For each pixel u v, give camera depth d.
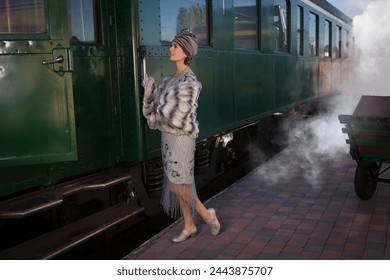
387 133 4.78
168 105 3.70
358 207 5.07
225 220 4.76
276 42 8.32
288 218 4.79
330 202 5.27
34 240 3.58
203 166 5.59
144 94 4.07
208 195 6.45
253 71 7.04
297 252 3.96
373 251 3.95
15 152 3.31
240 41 6.70
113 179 4.01
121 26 4.16
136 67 4.16
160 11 4.54
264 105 7.62
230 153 6.87
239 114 6.51
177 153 3.89
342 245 4.09
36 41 3.29
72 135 3.39
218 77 5.79
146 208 4.70
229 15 6.10
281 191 5.73
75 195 3.98
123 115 4.27
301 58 9.93
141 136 4.26
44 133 3.36
